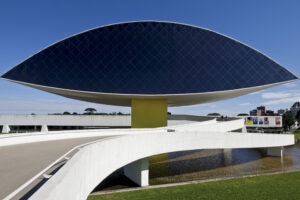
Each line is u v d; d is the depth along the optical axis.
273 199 11.58
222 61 27.03
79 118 39.16
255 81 26.05
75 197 4.68
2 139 10.96
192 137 15.17
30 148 10.12
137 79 26.44
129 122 38.94
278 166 19.86
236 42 27.30
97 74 26.20
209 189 12.91
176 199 11.20
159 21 28.05
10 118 39.12
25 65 24.75
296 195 12.17
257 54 26.77
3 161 7.22
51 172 5.89
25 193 4.33
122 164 10.31
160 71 26.78
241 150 29.31
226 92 26.33
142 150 12.17
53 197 2.98
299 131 64.94
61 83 25.30
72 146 10.78
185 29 28.05
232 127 22.52
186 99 29.72
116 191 12.43
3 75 23.64
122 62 26.88
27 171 5.97
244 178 15.41
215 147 16.22
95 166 7.36
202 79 26.50
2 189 4.54
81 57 26.55
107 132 17.56
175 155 24.67
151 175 16.48
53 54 25.95
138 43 27.66
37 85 24.25
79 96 29.36
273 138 20.41
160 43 27.73
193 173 17.14
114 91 25.88
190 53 27.42
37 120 39.31
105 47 27.27
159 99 29.19
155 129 18.56
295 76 25.64
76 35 27.08
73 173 4.48
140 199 11.09
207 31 27.88
